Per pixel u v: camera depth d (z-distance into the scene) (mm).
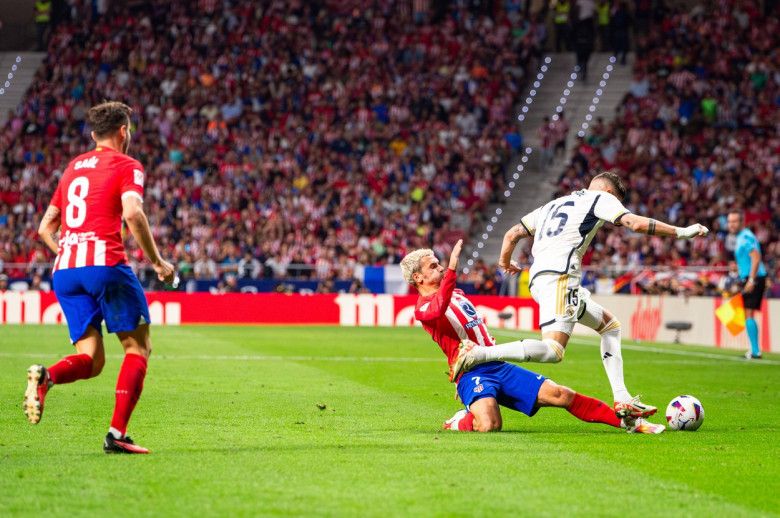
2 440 14031
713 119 69562
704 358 34844
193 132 71250
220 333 46719
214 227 63219
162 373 26016
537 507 9914
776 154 66000
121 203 12672
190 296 56344
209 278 58281
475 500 10172
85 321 12648
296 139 70562
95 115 13016
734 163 64625
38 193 67125
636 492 10773
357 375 26297
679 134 68938
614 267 53844
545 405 15789
